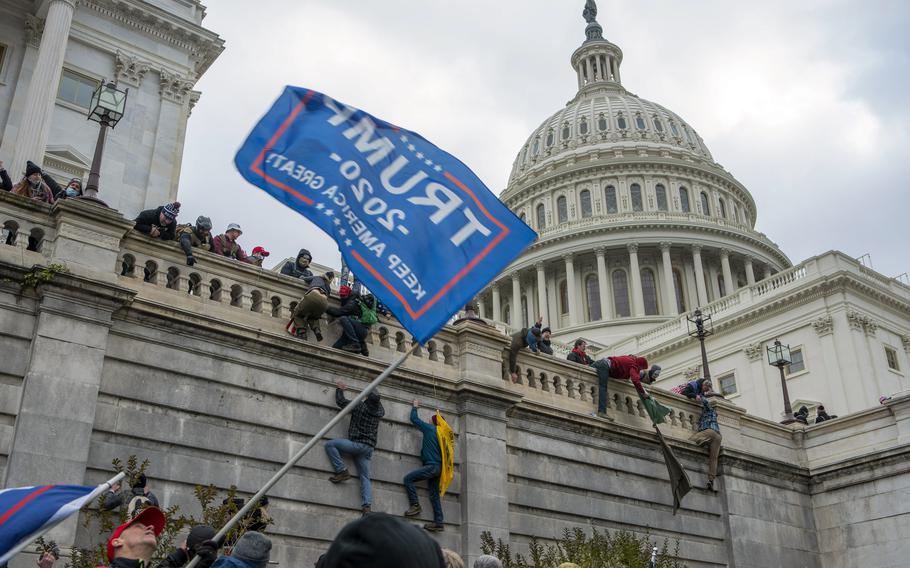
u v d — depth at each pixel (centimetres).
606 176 9106
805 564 2245
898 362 5322
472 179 911
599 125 9925
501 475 1652
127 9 3169
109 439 1265
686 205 9075
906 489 2197
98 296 1292
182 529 1265
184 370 1361
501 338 1767
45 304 1246
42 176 1521
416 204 885
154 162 3092
